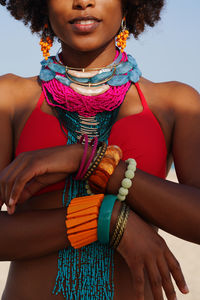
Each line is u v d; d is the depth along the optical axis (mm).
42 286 2119
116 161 1991
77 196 2131
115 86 2277
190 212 1913
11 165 1934
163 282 1918
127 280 2129
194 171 2119
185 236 1948
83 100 2209
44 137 2217
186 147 2203
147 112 2256
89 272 2092
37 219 1992
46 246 1979
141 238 1900
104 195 2041
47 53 2516
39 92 2342
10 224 1989
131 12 2580
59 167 1936
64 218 1970
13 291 2199
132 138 2188
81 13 2088
